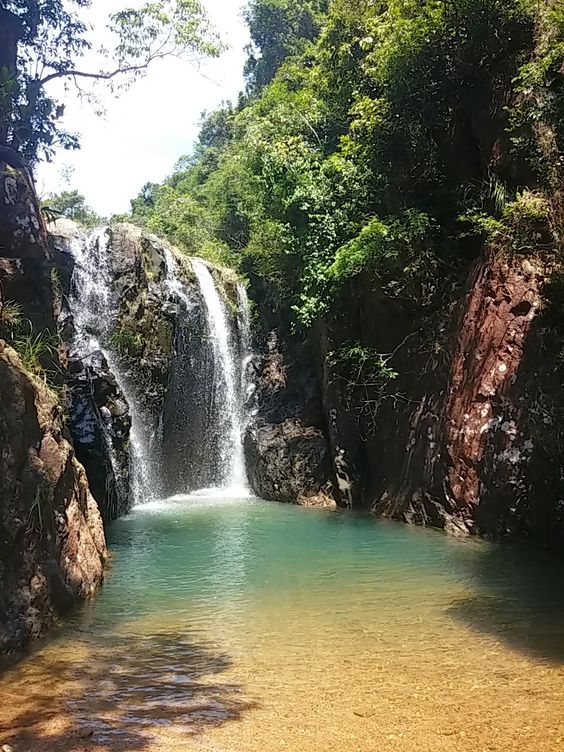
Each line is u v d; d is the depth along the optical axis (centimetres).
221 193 3316
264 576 1044
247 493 2036
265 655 707
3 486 752
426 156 1581
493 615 829
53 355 1225
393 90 1573
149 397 1914
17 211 1154
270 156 2022
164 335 1995
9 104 1295
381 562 1122
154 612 863
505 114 1380
